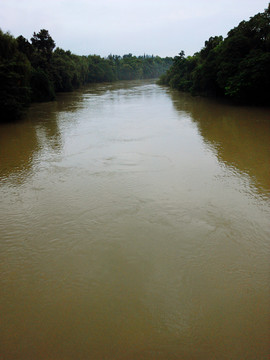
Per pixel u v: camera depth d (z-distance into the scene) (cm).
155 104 3906
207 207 1041
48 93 4512
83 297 672
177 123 2494
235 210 1015
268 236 870
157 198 1120
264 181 1227
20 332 592
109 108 3662
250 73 2825
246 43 3086
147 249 830
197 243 848
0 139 2130
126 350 549
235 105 3306
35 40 5400
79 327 599
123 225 951
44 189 1243
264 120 2367
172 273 737
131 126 2455
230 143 1777
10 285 717
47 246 861
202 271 741
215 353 541
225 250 816
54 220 998
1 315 632
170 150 1705
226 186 1199
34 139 2097
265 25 2939
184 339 569
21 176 1395
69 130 2372
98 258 801
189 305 643
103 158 1614
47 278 736
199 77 4334
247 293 670
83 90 6975
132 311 632
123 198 1131
